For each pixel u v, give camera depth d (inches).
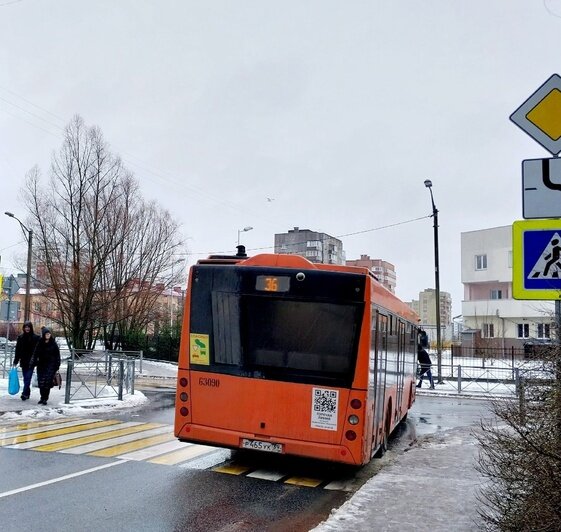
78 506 261.0
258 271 338.3
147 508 263.0
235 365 334.0
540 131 198.4
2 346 1168.8
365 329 320.2
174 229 1739.7
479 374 1194.0
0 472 318.0
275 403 324.8
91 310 1251.2
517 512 198.2
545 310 261.4
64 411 565.3
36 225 1243.8
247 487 308.2
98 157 1358.3
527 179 197.0
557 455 182.2
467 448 442.9
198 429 336.8
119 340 1498.5
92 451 381.7
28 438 423.8
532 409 223.3
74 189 1233.4
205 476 326.3
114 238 1305.4
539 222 194.7
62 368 1019.3
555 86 198.1
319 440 316.8
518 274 195.6
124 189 1368.1
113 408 611.5
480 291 2068.2
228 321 339.0
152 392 805.2
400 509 256.7
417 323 650.8
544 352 222.1
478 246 2043.6
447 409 748.6
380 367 357.1
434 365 1088.2
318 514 265.7
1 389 682.2
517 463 208.1
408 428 573.3
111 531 229.6
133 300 1430.9
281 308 331.6
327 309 325.4
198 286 348.8
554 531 175.6
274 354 328.5
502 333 1920.5
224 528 240.4
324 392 318.7
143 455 374.0
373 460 392.2
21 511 250.7
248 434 327.3
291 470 353.7
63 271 1230.9
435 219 1121.4
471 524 234.2
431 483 311.1
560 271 192.4
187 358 344.2
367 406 317.1
